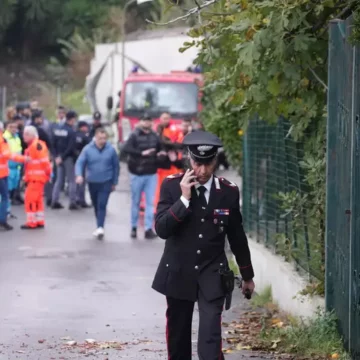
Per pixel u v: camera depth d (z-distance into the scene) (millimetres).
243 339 20078
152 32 79812
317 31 20562
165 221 14992
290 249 23156
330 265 19141
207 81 26297
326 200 19203
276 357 18391
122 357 18672
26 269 30094
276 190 25781
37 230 40375
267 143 27297
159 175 43500
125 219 44625
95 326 21875
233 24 19953
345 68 17875
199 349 14898
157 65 73688
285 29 19656
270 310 23562
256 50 19625
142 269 30344
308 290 20688
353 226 17078
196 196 15188
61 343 20016
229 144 35656
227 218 15203
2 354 18969
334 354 17984
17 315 23109
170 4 20750
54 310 23766
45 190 51250
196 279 15094
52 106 134250
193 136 15094
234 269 28500
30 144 40812
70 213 47188
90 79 81500
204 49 21750
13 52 149875
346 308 17875
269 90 20688
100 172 37750
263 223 27609
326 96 21500
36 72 146375
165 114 42500
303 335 19109
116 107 74312
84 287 27047
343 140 18062
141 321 22484
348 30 17578
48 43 149875
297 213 22188
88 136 48906
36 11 145875
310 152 21312
